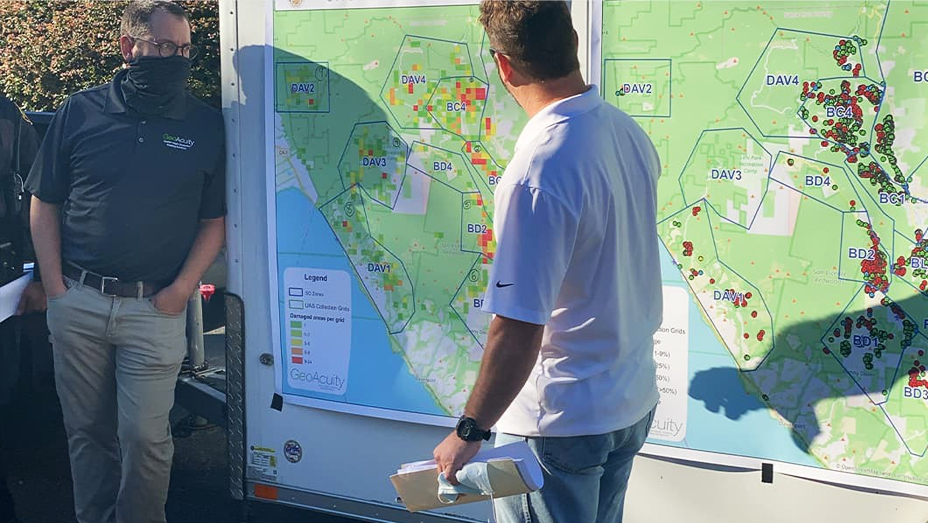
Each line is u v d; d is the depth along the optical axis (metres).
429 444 3.21
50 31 10.65
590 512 2.32
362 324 3.23
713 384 2.81
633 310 2.33
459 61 2.96
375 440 3.30
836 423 2.69
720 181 2.71
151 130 3.27
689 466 2.90
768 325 2.72
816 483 2.76
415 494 2.33
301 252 3.28
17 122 3.79
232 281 3.44
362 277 3.20
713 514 2.90
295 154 3.24
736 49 2.63
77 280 3.35
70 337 3.38
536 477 2.14
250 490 3.55
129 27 3.22
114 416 3.59
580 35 2.79
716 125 2.68
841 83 2.54
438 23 2.97
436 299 3.11
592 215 2.14
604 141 2.21
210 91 9.72
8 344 4.18
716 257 2.74
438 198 3.05
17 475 4.46
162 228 3.31
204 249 3.41
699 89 2.69
